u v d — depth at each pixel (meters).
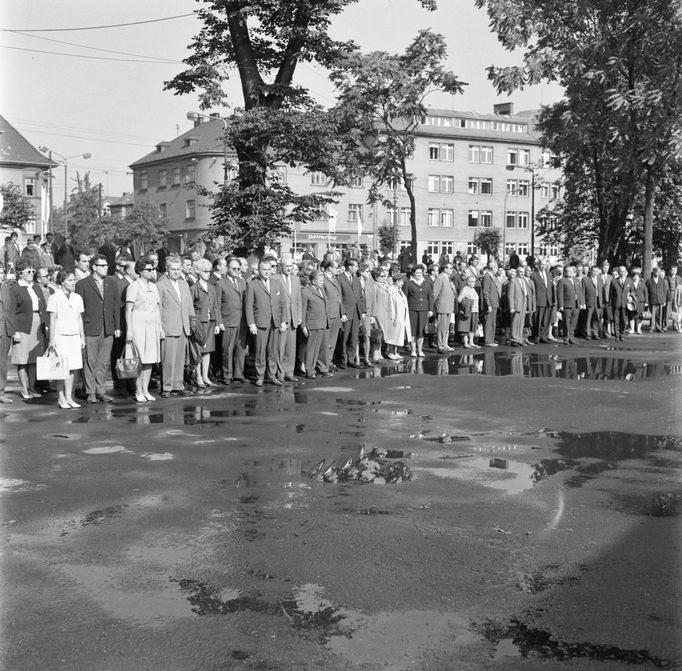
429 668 4.10
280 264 15.03
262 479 7.79
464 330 21.67
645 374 16.23
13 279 12.66
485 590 5.09
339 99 25.34
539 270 23.34
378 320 18.34
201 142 79.88
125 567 5.46
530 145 91.81
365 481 7.74
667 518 6.63
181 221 82.06
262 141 22.89
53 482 7.65
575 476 7.98
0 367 12.47
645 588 5.13
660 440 9.74
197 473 8.00
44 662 4.15
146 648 4.30
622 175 30.16
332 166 23.83
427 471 8.14
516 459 8.71
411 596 4.99
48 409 11.73
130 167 89.31
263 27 23.78
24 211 61.00
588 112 27.72
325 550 5.81
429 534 6.18
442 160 87.19
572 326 23.33
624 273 25.09
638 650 4.30
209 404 12.25
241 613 4.73
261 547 5.87
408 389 13.97
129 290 12.12
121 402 12.41
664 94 25.33
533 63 26.88
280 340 14.72
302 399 12.80
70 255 21.25
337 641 4.38
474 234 86.25
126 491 7.35
